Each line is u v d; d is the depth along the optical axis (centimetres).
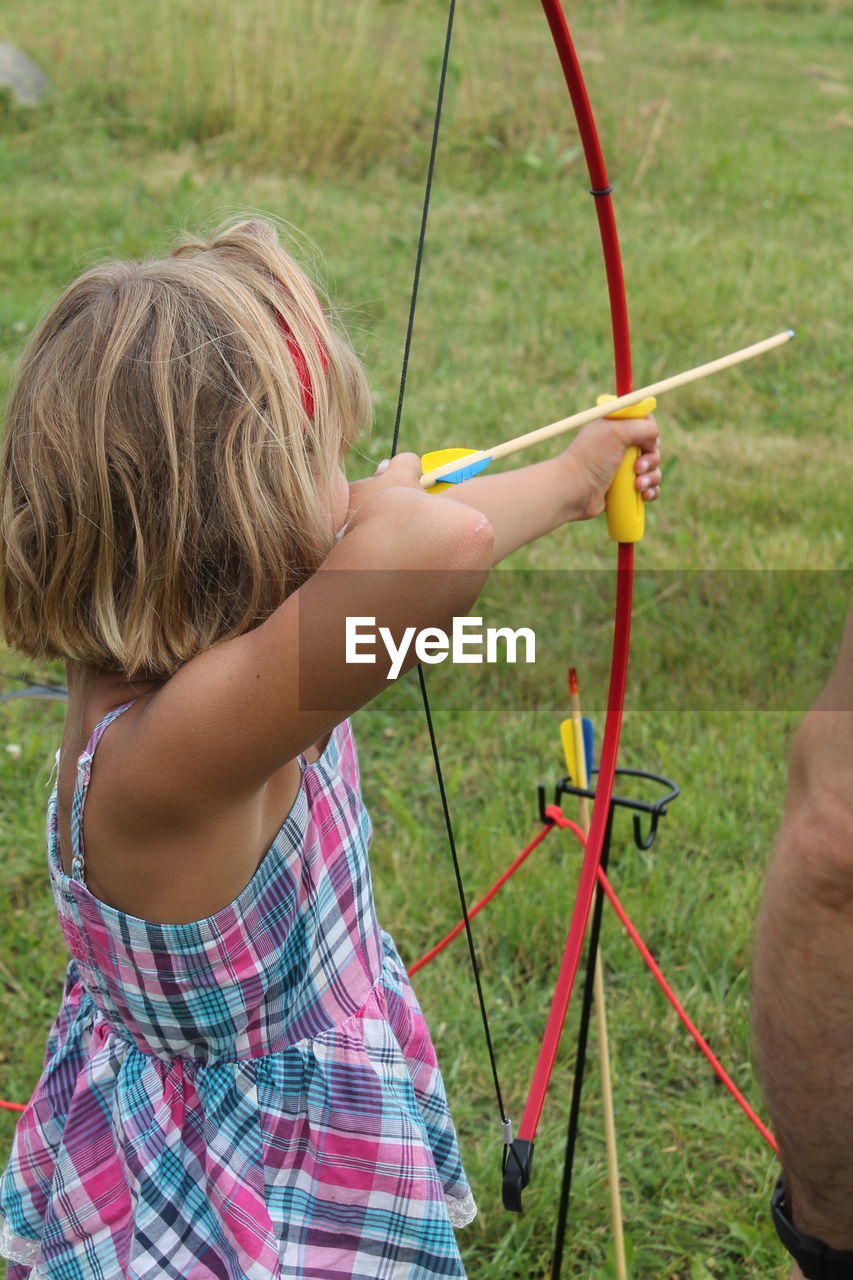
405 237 592
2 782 271
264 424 99
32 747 279
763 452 413
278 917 112
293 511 101
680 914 233
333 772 119
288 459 100
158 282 102
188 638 101
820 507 379
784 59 1053
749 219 636
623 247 587
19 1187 127
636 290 535
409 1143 118
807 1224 107
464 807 269
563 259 570
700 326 500
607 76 856
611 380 457
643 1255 178
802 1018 95
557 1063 208
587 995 144
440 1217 118
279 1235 112
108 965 111
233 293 101
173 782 98
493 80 764
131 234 558
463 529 92
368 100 707
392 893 240
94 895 108
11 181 632
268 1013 113
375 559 92
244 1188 112
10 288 499
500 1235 182
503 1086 204
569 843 253
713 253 582
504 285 530
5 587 106
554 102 742
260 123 691
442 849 255
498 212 635
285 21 725
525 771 276
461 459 124
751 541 357
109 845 104
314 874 115
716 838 255
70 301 105
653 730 291
